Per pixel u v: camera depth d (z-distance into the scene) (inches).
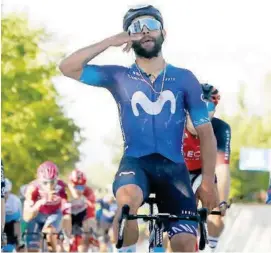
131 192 326.6
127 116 344.5
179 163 344.2
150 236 314.7
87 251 895.7
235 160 2183.8
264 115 2258.9
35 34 1983.3
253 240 522.3
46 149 2038.6
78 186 891.4
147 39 339.9
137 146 342.6
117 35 339.3
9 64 1974.7
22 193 852.0
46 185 761.6
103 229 1042.7
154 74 346.0
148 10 340.5
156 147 341.1
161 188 343.0
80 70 341.1
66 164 2138.3
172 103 343.9
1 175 454.9
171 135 343.3
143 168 339.6
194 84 347.6
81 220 892.6
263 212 524.1
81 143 2159.2
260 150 751.1
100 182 2623.0
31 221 765.9
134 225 326.0
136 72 345.7
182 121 346.9
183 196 340.2
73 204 886.4
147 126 342.0
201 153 353.1
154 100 343.3
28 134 2001.7
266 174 2100.1
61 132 2044.8
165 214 310.2
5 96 1980.8
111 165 2504.9
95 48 338.0
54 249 765.9
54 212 764.0
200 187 353.1
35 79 1995.6
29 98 2001.7
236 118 2269.9
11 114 1988.2
